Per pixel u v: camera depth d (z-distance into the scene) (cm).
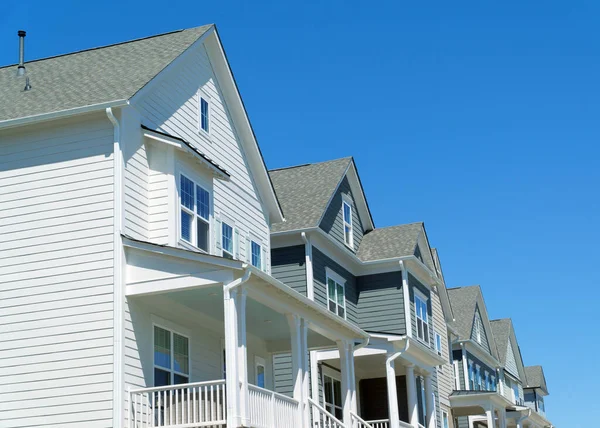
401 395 3456
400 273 3403
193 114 2312
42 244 1934
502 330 6581
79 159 1958
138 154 2006
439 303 4428
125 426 1786
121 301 1847
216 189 2364
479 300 5544
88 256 1892
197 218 2156
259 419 1834
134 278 1866
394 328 3347
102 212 1908
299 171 3475
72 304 1873
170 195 2020
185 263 1833
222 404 1955
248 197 2594
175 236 2003
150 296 1878
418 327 3516
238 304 1808
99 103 1938
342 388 2409
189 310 2059
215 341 2261
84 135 1969
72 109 1945
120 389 1795
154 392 1830
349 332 2442
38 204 1962
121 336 1827
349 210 3450
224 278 1791
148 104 2088
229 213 2425
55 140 1988
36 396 1845
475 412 4462
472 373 5100
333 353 2888
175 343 2052
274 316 2219
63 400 1825
